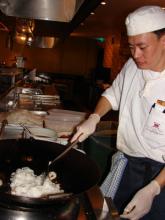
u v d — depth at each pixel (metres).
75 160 1.23
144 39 1.39
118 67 9.02
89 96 10.15
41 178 1.18
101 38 12.32
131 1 4.92
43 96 3.52
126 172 1.72
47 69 12.82
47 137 1.73
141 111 1.64
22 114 2.18
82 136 1.67
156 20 1.40
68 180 1.19
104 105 1.93
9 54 11.05
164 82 1.55
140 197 1.41
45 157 1.31
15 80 3.86
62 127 2.14
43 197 0.91
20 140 1.29
